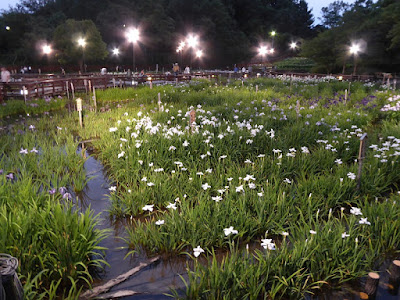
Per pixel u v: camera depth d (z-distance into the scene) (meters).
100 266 3.76
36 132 10.34
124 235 4.64
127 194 5.49
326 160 6.83
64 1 99.12
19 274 3.24
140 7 89.88
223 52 98.75
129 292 3.45
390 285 3.49
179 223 4.38
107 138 8.85
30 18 83.88
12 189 4.94
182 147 7.29
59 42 62.56
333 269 3.56
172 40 88.25
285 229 4.26
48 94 21.08
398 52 43.47
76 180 6.23
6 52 82.31
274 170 6.41
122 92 19.91
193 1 99.25
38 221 3.86
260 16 131.12
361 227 4.49
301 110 12.68
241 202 4.81
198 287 3.19
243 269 3.37
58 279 3.52
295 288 3.27
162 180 5.91
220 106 13.88
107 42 83.88
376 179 5.81
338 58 47.31
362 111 12.38
